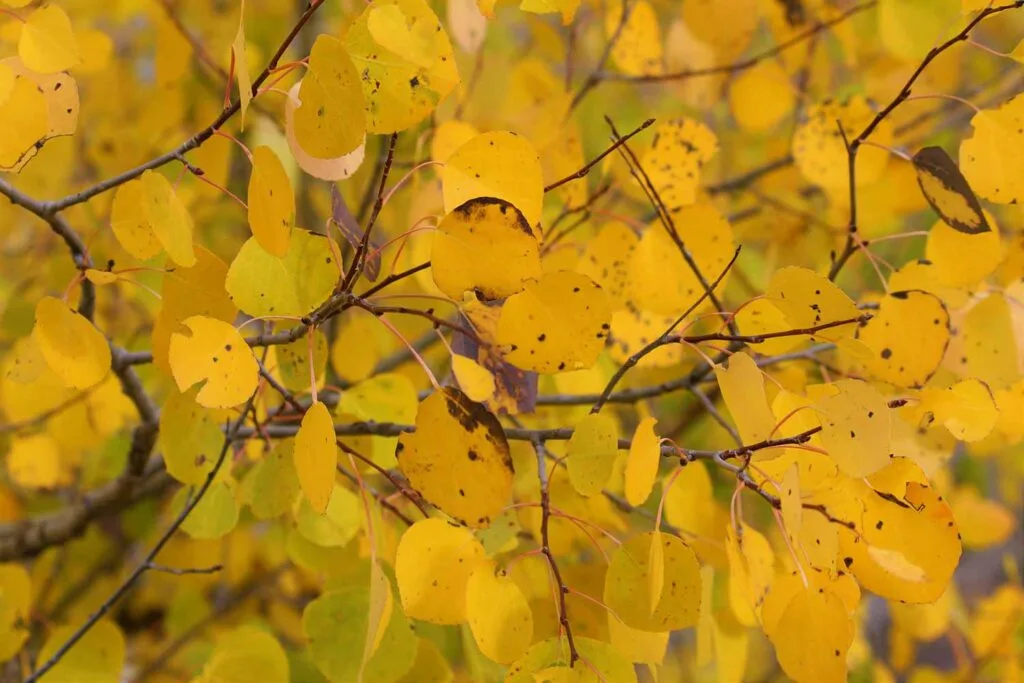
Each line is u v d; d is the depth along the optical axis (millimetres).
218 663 2039
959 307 2021
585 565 2025
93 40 2123
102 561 2771
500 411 1998
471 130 2012
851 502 1943
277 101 2244
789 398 1957
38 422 2223
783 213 2254
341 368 2125
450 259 1925
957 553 1936
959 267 2008
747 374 1927
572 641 1942
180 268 1970
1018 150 1972
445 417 1926
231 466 2061
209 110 2279
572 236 2121
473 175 1939
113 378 2162
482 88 2129
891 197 2135
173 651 2475
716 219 2035
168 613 2633
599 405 1986
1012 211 2264
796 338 2029
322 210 2355
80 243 2006
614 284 2039
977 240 2002
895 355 1997
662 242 2035
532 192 1941
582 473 1954
